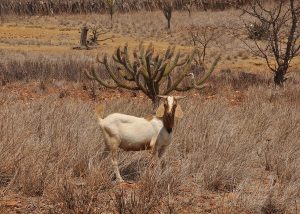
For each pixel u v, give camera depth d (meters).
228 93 61.94
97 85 63.50
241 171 26.08
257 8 164.50
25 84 65.44
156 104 38.75
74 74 70.62
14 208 20.33
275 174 27.45
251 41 128.88
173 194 22.92
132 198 21.14
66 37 149.25
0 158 23.52
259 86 64.44
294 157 29.28
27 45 127.75
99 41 139.88
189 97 54.38
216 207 21.66
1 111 35.38
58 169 23.80
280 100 53.69
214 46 130.88
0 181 22.92
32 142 27.42
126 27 172.12
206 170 25.16
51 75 69.94
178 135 31.64
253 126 36.28
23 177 22.56
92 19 194.62
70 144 26.20
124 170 25.66
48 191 21.80
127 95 59.81
